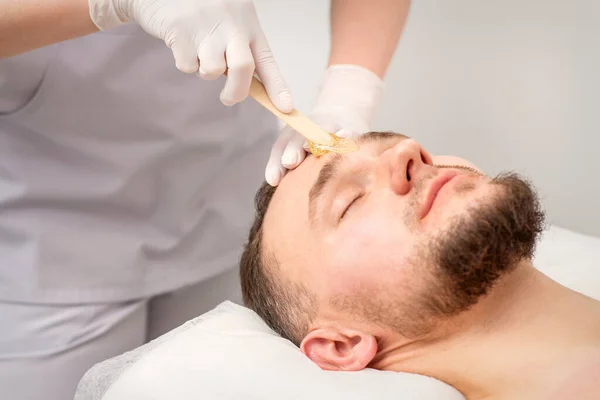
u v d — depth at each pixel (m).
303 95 1.95
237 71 1.10
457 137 1.84
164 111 1.38
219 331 1.12
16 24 1.05
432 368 1.04
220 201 1.56
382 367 1.08
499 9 1.71
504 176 1.04
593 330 1.02
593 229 1.77
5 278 1.33
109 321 1.39
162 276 1.46
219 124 1.49
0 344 1.34
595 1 1.62
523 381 1.00
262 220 1.21
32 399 1.35
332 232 1.06
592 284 1.35
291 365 1.03
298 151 1.18
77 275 1.35
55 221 1.34
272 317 1.17
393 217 1.01
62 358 1.35
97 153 1.33
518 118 1.76
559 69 1.69
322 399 0.97
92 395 1.16
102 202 1.37
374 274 1.01
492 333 1.02
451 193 1.00
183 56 1.13
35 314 1.33
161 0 1.12
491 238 0.94
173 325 1.65
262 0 1.92
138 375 1.06
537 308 1.03
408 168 1.04
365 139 1.15
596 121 1.69
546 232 1.55
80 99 1.29
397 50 1.82
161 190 1.44
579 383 0.97
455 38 1.77
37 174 1.32
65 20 1.08
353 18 1.44
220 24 1.13
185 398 1.00
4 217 1.33
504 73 1.75
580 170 1.74
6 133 1.30
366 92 1.40
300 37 1.91
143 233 1.43
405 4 1.48
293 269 1.10
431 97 1.83
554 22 1.67
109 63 1.31
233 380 1.01
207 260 1.56
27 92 1.26
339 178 1.08
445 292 0.97
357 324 1.05
